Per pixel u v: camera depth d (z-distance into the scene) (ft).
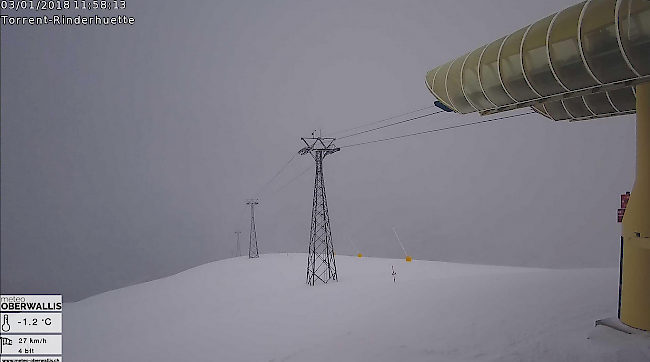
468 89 32.24
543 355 24.17
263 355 39.24
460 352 27.27
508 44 27.53
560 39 23.59
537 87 26.30
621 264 27.55
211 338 53.67
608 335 25.72
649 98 24.97
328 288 93.56
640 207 25.54
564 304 35.45
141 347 58.70
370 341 33.76
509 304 38.24
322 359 31.42
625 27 20.48
